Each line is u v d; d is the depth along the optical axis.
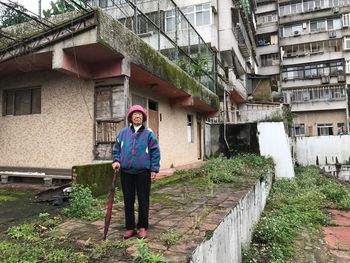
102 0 9.27
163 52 10.07
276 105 20.55
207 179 8.42
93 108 7.70
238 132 16.16
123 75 7.27
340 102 32.03
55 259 2.98
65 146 8.00
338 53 33.22
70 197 5.37
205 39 19.42
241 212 5.83
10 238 3.69
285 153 15.41
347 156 21.27
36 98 8.59
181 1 20.30
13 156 8.62
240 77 24.50
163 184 7.73
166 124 11.47
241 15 23.56
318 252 6.28
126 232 3.64
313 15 34.56
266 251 5.98
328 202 10.78
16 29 8.11
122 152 3.77
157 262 2.76
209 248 3.59
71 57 6.96
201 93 12.80
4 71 8.42
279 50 35.88
